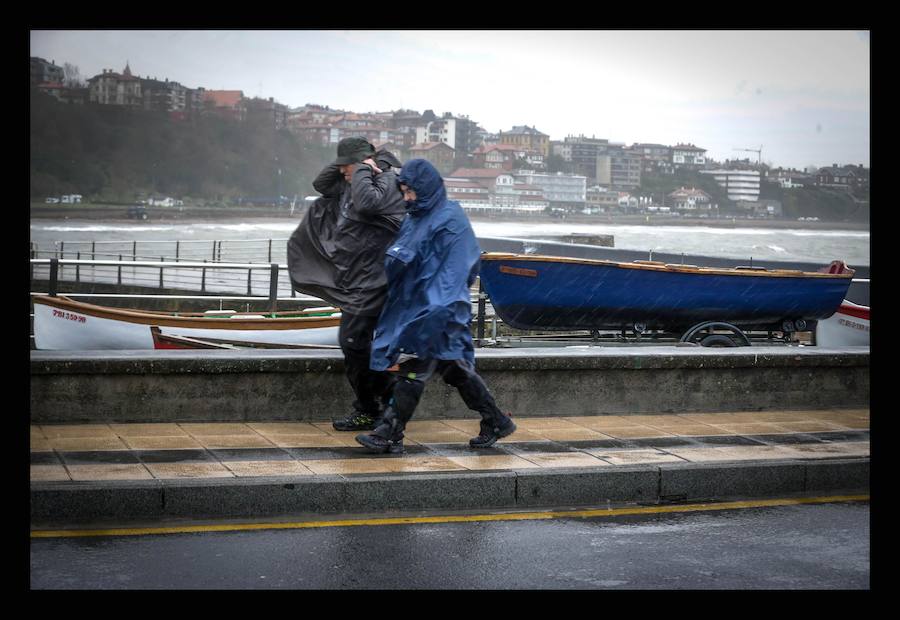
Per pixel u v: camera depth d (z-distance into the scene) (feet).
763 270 49.19
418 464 24.30
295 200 643.04
